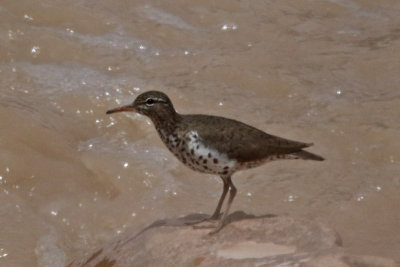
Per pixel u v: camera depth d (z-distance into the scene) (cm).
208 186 1512
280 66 1861
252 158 1119
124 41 1895
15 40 1812
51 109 1620
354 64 1897
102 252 1184
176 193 1474
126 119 1645
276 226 1097
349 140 1620
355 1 2214
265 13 2098
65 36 1861
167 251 1077
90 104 1656
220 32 1994
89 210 1420
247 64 1853
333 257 948
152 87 1723
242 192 1488
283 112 1702
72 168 1495
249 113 1680
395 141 1611
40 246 1323
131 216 1417
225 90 1758
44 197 1428
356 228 1391
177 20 2009
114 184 1485
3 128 1515
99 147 1565
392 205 1459
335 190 1497
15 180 1441
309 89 1786
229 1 2123
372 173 1541
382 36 2034
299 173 1548
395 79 1842
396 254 1289
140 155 1559
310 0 2186
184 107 1683
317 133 1634
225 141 1107
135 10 2027
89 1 2023
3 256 1286
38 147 1510
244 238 1077
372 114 1698
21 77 1708
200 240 1088
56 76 1733
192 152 1122
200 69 1820
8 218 1366
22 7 1911
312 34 2028
